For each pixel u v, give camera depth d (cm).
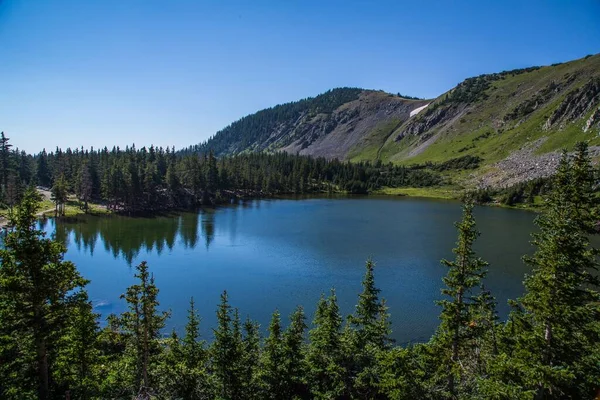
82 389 2634
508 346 2620
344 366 2939
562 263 2008
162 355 3144
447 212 15200
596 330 2053
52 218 11969
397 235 10375
